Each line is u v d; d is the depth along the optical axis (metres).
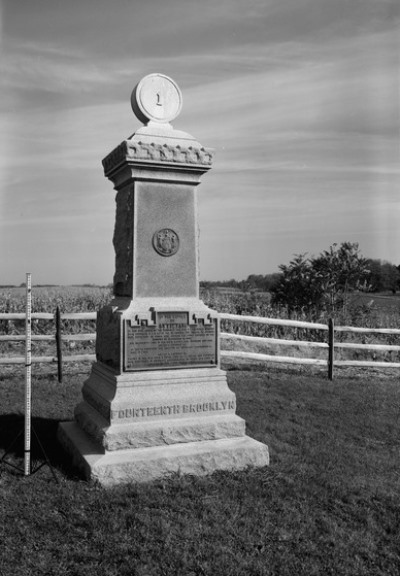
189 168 6.16
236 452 5.81
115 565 4.04
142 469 5.43
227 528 4.59
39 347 13.77
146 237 6.11
